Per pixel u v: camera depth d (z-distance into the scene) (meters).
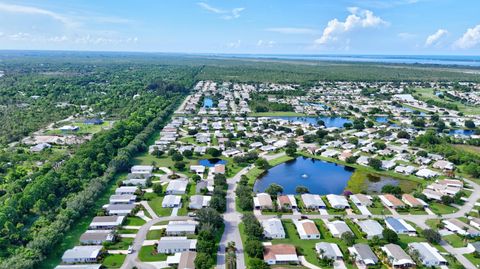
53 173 191.75
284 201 178.38
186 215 168.00
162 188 196.25
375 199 187.50
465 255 138.38
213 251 138.38
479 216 170.38
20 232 144.88
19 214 158.50
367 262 130.75
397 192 192.00
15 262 121.44
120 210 167.38
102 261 131.38
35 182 182.25
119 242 144.00
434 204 184.00
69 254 131.75
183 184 198.88
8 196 174.88
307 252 139.88
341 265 131.62
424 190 197.00
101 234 145.88
